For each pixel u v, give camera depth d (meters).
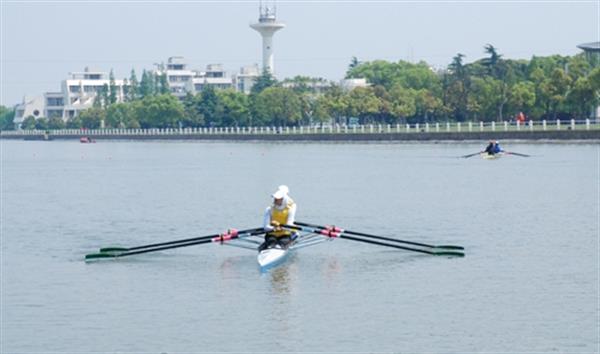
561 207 63.50
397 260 44.12
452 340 31.25
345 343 31.14
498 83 193.50
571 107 177.75
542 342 30.91
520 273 40.69
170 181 100.38
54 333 32.78
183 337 32.09
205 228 58.78
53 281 40.78
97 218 64.94
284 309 35.31
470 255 45.19
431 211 64.06
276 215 44.09
